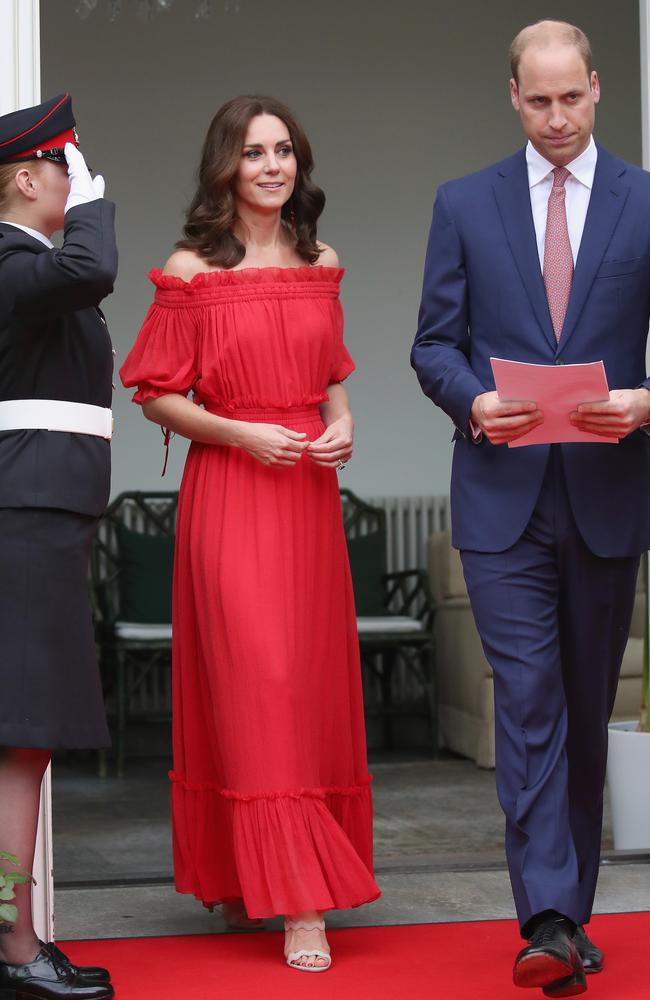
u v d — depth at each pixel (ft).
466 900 46.96
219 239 43.70
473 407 35.76
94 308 37.42
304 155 44.50
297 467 42.93
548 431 34.37
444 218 37.93
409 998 36.19
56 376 35.91
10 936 35.96
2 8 41.70
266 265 44.19
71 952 41.39
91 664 36.50
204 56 96.63
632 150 100.58
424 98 99.55
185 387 43.45
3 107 41.75
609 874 50.11
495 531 36.81
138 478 96.43
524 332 36.78
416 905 46.34
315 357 43.27
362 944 41.55
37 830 40.34
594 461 36.68
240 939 42.68
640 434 37.19
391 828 66.95
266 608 41.55
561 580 37.40
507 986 36.94
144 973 38.99
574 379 32.94
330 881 40.24
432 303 38.06
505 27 99.96
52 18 94.43
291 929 39.78
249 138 43.06
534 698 35.99
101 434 36.91
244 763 40.73
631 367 37.01
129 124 95.76
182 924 44.70
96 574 90.84
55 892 49.24
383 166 99.40
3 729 34.88
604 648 38.09
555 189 36.86
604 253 36.50
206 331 42.83
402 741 96.58
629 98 100.48
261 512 42.29
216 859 43.60
